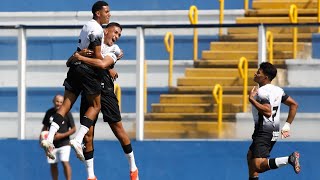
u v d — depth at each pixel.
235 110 45.50
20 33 46.16
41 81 46.25
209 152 45.31
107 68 36.44
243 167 45.12
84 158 36.62
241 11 53.12
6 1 54.88
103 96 37.41
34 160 46.78
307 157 44.53
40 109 46.22
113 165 45.88
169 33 45.62
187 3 53.62
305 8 52.72
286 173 44.84
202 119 45.44
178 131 45.59
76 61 35.62
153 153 45.50
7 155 46.78
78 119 47.00
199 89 45.66
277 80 45.16
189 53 45.91
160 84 45.72
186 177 45.44
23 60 46.22
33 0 54.72
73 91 36.06
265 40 45.28
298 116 44.56
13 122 46.50
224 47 46.00
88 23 35.41
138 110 45.50
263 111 39.88
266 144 40.28
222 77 45.81
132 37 45.50
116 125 37.97
